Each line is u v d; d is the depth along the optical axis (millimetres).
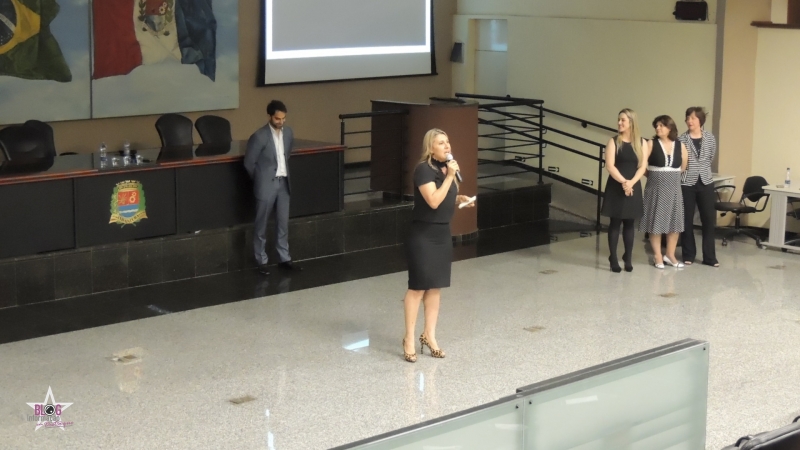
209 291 8664
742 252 10367
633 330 7617
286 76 12828
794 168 11039
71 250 8336
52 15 10844
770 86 11086
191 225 9070
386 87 13914
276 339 7328
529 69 13266
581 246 10641
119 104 11484
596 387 4207
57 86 10992
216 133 10133
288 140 9219
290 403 6059
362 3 13375
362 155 13867
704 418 4809
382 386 6371
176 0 11750
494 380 6496
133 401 6051
